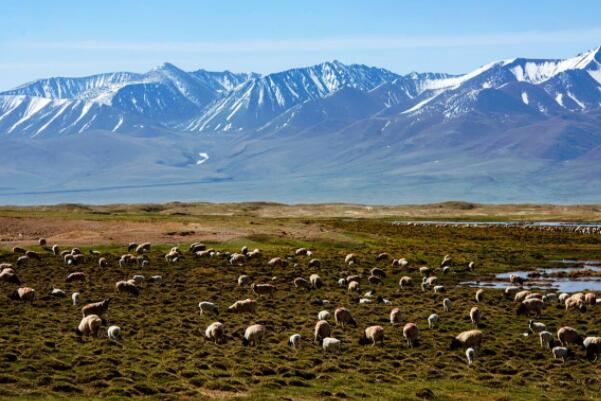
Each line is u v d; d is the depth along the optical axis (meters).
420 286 73.44
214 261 87.19
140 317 52.59
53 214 149.38
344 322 51.53
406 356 42.97
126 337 45.47
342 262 90.19
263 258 91.12
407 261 89.50
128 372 36.62
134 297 62.00
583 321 53.41
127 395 32.94
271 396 33.66
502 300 64.06
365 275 80.31
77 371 36.59
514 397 35.06
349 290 69.00
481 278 82.88
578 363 42.22
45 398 31.66
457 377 38.97
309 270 82.12
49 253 91.00
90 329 45.00
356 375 38.50
